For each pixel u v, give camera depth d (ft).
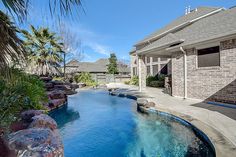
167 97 41.11
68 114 33.91
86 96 56.90
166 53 50.11
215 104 30.63
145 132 23.27
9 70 8.13
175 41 37.83
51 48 66.54
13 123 18.04
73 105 42.37
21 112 20.66
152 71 83.97
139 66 54.19
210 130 17.13
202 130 17.26
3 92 17.87
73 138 21.90
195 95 35.60
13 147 11.05
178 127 23.07
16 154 10.44
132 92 53.88
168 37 45.52
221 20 36.17
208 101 32.78
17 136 12.76
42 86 32.37
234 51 28.48
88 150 18.65
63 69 92.17
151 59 84.38
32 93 24.26
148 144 19.62
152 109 29.40
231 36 27.53
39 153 10.92
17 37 7.75
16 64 8.82
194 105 30.58
